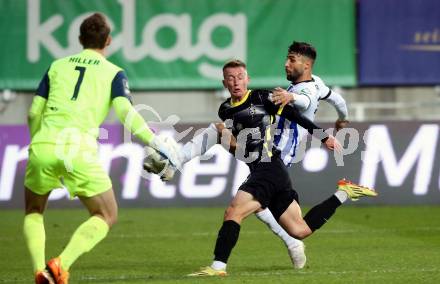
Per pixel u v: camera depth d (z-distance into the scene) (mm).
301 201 46469
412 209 44844
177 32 51812
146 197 46531
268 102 24203
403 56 52438
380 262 27016
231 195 46656
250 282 22266
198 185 46750
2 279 24656
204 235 35344
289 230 24594
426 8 52250
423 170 46750
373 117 53625
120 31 51531
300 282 22391
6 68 51406
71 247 20281
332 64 52250
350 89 53250
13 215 43812
